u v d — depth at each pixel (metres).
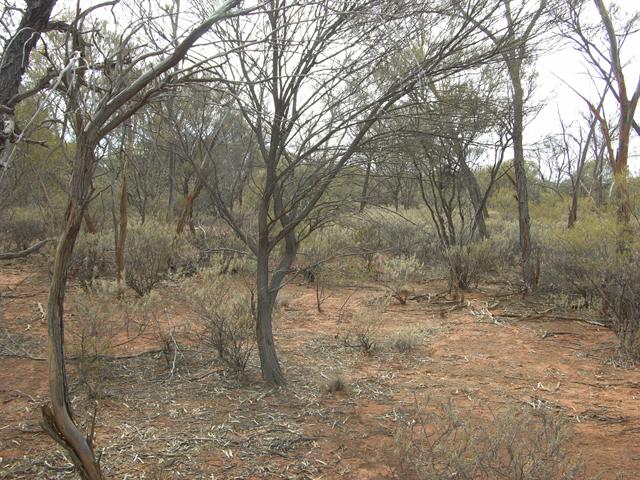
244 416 4.17
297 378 5.05
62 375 2.27
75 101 2.25
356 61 3.71
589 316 7.72
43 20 3.26
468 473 2.96
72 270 8.95
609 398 4.82
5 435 3.73
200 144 4.56
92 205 11.98
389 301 8.66
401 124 4.62
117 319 6.29
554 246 9.52
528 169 25.38
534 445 3.04
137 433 3.80
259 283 4.79
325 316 7.70
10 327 6.29
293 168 4.39
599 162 22.39
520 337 6.79
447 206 10.70
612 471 3.48
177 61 2.33
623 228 7.63
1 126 2.93
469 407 4.51
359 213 4.73
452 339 6.66
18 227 10.70
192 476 3.28
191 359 5.42
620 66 9.70
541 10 3.69
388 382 5.08
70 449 2.29
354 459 3.54
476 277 9.82
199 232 11.62
